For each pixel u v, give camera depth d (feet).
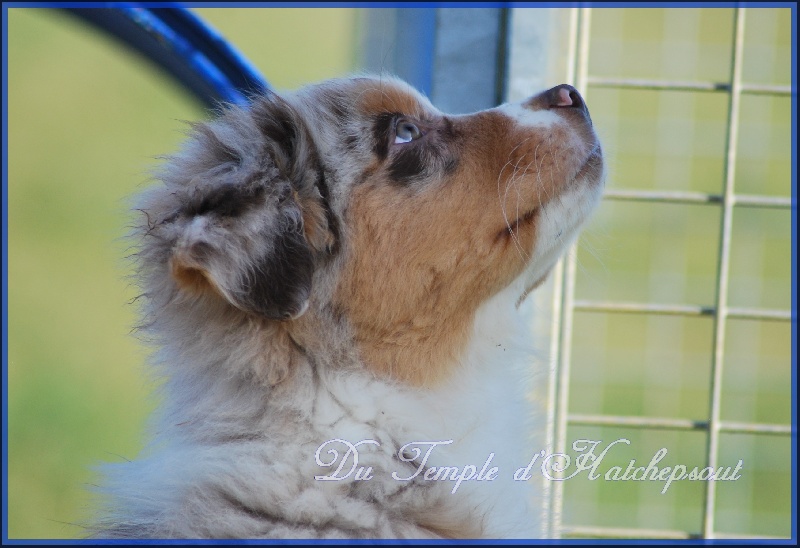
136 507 19.25
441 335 20.33
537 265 21.30
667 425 25.11
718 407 25.00
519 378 22.33
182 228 18.34
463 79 25.68
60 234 60.49
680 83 25.34
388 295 19.99
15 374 51.52
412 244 20.17
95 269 58.54
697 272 39.29
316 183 20.02
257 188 18.62
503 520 20.51
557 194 20.84
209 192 18.34
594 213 21.54
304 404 19.21
